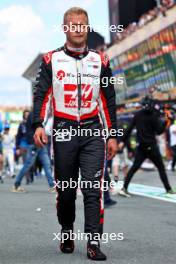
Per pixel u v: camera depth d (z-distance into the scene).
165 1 33.41
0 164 19.00
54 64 6.02
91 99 6.02
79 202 11.77
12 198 12.90
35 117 6.05
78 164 6.10
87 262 5.83
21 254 6.30
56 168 6.08
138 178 19.28
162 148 28.27
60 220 6.31
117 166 14.28
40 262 5.85
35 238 7.43
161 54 35.28
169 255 6.27
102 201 6.02
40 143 6.03
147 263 5.82
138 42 39.41
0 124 22.05
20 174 14.62
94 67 6.05
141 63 39.28
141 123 12.98
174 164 22.59
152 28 36.38
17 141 18.14
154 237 7.50
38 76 6.10
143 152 13.12
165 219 9.28
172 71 33.75
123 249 6.62
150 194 13.74
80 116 6.00
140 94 40.09
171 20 33.03
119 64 44.78
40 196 13.40
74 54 6.02
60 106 6.02
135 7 53.97
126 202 11.91
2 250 6.57
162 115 13.10
